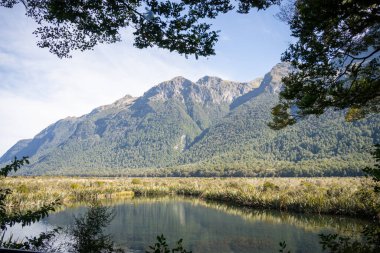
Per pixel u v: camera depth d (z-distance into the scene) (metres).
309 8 5.60
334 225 18.64
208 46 5.77
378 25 6.46
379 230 7.37
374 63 6.86
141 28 5.79
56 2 5.45
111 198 38.28
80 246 10.04
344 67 6.77
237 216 24.05
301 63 6.54
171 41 5.79
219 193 36.53
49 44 6.24
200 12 5.54
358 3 5.38
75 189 36.94
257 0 5.59
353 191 24.52
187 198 39.78
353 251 7.00
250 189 34.38
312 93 6.75
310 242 15.20
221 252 14.28
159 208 29.30
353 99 6.81
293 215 23.39
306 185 35.97
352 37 6.39
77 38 6.20
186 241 16.34
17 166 5.74
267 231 18.20
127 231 18.66
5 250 2.31
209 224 20.97
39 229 17.45
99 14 5.79
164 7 5.43
